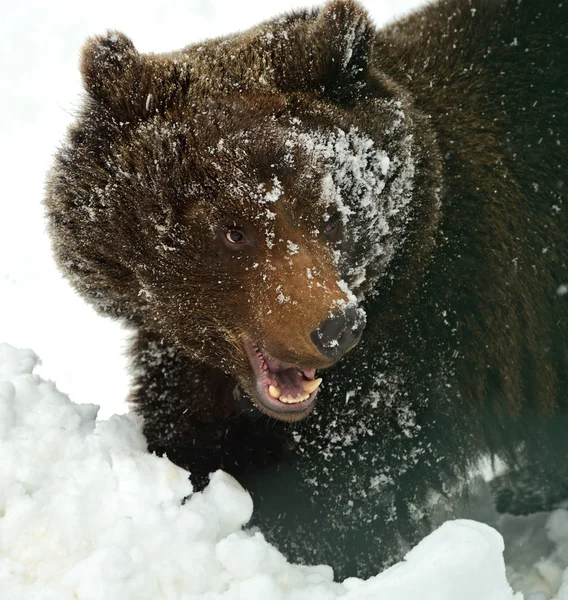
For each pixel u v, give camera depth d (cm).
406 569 749
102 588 718
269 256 895
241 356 947
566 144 1137
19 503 775
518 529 1154
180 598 747
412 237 1000
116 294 976
